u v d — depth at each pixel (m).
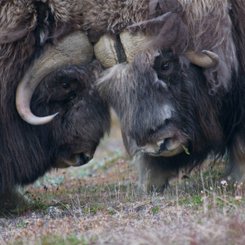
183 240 19.64
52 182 36.28
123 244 20.02
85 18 27.34
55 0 27.23
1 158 28.36
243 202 24.12
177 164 30.33
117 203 28.28
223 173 31.67
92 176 38.28
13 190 30.08
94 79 28.08
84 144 29.06
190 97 27.33
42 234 22.66
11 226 25.89
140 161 31.27
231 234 19.67
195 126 27.88
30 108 28.02
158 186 31.17
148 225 22.66
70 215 26.75
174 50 26.33
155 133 26.44
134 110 26.25
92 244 20.86
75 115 28.66
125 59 26.70
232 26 27.75
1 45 27.06
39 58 27.55
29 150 28.61
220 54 26.80
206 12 26.44
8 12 26.98
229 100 28.61
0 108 27.64
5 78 27.25
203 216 22.20
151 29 26.28
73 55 27.73
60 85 28.12
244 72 28.30
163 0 26.14
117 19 26.55
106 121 29.33
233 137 29.64
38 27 27.28
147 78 26.16
